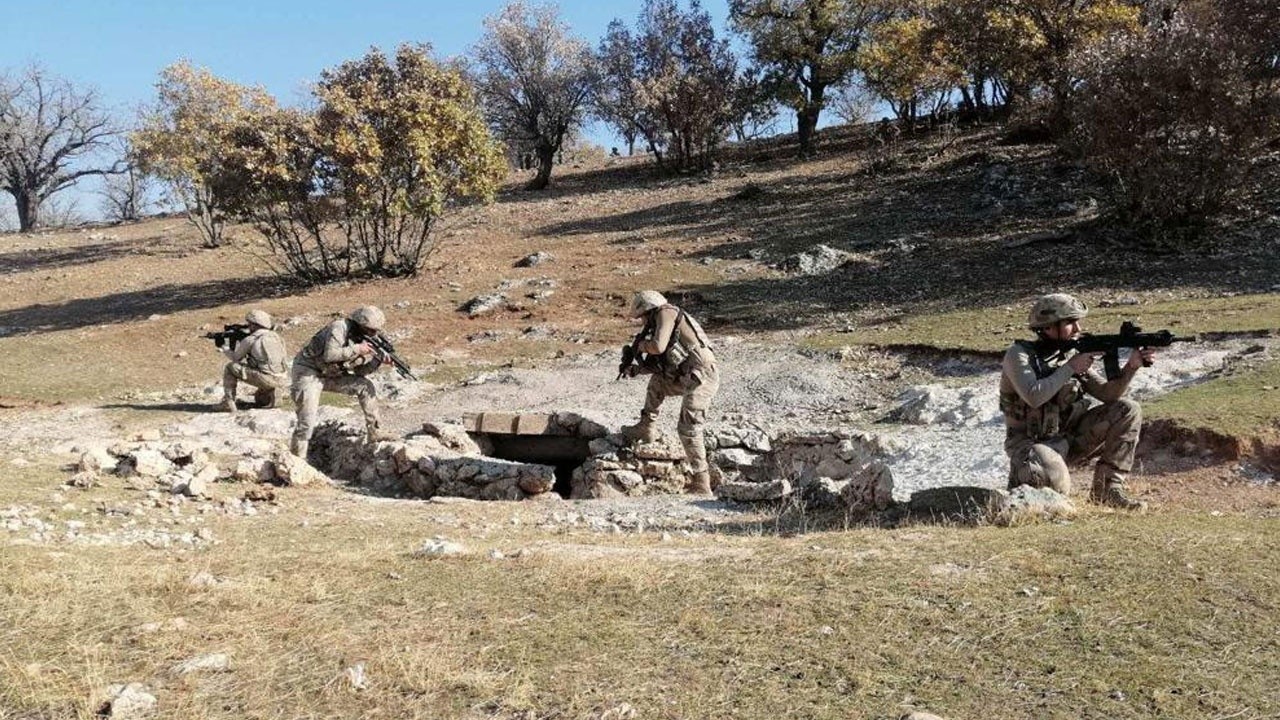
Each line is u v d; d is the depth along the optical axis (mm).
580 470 10430
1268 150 25953
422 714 3754
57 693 3906
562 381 16500
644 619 4641
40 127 63688
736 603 4793
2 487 8922
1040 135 35000
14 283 32562
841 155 42156
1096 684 3852
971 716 3650
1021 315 17172
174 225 47062
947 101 44031
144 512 8086
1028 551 5395
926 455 9672
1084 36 27062
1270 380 10188
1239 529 5832
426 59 26641
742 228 29859
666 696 3842
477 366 18531
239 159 26734
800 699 3797
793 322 19688
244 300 26078
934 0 35125
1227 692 3770
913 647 4227
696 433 10000
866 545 5820
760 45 45219
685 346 9992
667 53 46250
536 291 23922
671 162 47312
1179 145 21078
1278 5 22047
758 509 8305
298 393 11195
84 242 43562
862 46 42938
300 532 7227
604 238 30703
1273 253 19812
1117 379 6691
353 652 4340
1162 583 4805
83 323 25156
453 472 10211
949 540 5781
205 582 5297
